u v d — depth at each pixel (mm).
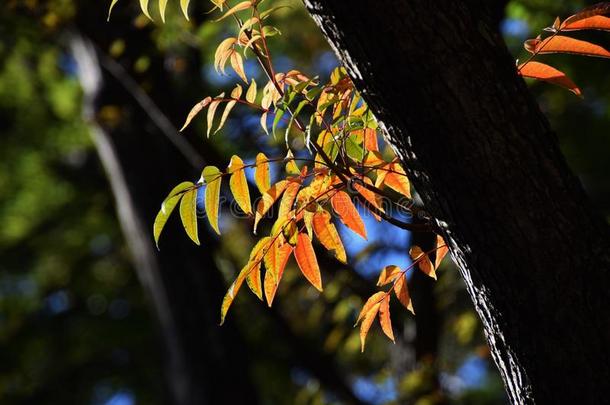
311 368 7965
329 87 2631
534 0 7426
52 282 16625
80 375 16516
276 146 5211
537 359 2357
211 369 8016
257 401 8203
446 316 7258
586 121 9977
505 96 2242
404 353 6543
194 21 6543
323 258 6031
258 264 2562
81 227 15852
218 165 6188
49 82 14500
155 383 16016
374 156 2658
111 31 6465
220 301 8086
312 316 7441
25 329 16828
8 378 16516
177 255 7953
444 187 2301
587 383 2311
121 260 16047
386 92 2258
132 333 15883
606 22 2459
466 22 2223
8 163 16250
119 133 7699
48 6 6598
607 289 2289
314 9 2287
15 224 16250
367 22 2186
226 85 10016
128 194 7863
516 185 2248
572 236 2281
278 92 2674
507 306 2365
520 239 2271
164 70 6531
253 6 2625
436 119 2227
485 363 12539
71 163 15703
